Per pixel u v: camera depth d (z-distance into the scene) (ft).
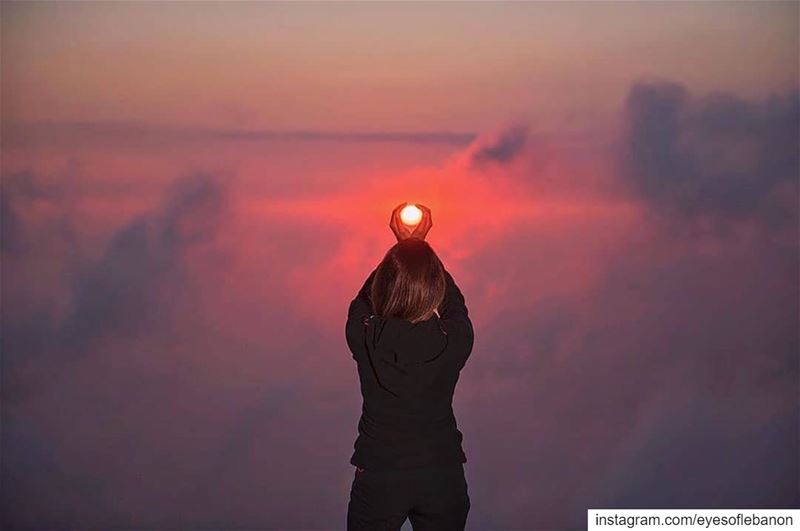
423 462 10.11
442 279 10.34
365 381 10.31
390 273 10.24
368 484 10.21
